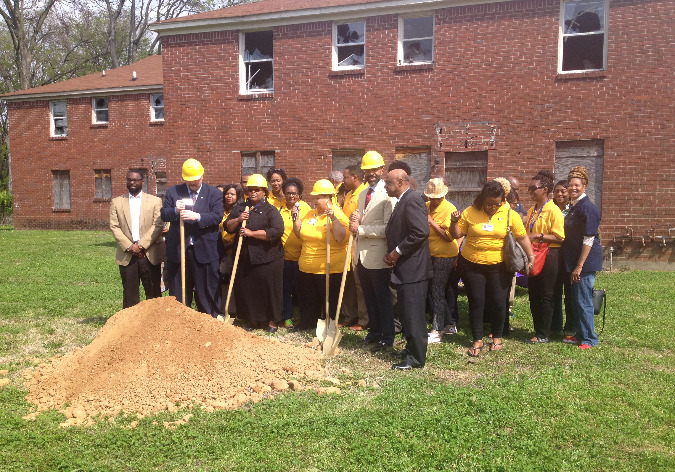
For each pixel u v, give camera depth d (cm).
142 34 4088
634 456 386
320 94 1437
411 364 578
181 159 1568
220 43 1517
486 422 437
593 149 1252
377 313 671
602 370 565
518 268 613
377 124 1394
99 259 1430
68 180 2517
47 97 2484
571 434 418
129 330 572
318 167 1450
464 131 1327
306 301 739
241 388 509
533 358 611
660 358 605
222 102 1525
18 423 444
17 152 2569
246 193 749
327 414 451
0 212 3080
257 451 392
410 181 636
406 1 1331
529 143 1282
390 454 386
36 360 611
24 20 3588
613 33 1218
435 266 693
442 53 1333
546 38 1257
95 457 391
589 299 648
